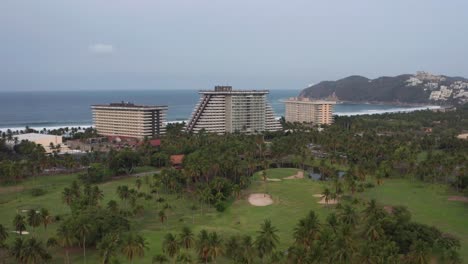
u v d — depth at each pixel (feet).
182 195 614.34
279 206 564.30
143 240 371.76
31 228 468.75
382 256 324.60
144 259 386.11
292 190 642.63
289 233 459.32
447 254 353.72
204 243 353.51
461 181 636.89
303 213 530.27
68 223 407.23
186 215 530.68
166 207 546.67
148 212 540.11
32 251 351.87
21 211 537.65
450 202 579.48
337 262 324.39
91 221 413.18
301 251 334.24
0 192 638.94
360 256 321.11
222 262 378.73
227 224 496.64
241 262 343.05
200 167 646.74
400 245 379.76
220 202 555.28
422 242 358.02
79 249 414.00
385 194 625.41
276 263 341.41
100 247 377.71
